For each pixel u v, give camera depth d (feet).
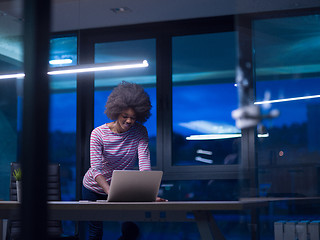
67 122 36.47
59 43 17.08
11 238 9.70
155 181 7.47
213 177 15.31
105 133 8.90
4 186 17.89
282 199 13.05
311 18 15.53
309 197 13.79
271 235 15.75
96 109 16.84
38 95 1.07
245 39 15.60
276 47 15.96
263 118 15.51
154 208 6.66
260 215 16.06
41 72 1.08
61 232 10.08
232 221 23.66
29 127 1.05
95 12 15.08
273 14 15.23
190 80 34.45
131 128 9.09
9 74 13.92
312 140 15.66
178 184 21.03
